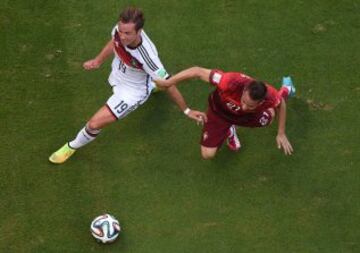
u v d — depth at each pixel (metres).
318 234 25.56
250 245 25.25
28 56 29.09
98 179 26.44
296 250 25.20
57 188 26.14
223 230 25.53
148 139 27.53
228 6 30.88
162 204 26.02
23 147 26.94
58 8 30.41
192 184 26.56
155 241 25.22
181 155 27.22
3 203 25.66
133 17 21.98
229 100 23.52
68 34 29.78
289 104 28.48
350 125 28.05
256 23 30.48
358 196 26.47
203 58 29.50
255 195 26.39
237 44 29.92
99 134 27.50
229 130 25.88
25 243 24.91
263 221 25.78
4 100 27.94
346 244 25.39
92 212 25.72
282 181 26.77
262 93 21.62
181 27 30.23
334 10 31.00
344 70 29.39
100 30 29.98
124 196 26.11
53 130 27.47
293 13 30.81
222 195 26.34
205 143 25.98
